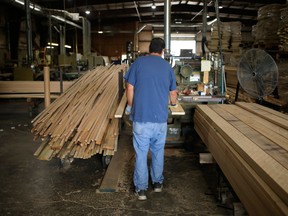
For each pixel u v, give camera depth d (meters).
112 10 19.20
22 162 4.06
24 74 8.65
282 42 5.21
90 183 3.38
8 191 3.19
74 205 2.89
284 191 1.51
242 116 3.34
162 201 2.96
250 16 19.27
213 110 3.72
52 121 3.62
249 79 4.27
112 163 3.82
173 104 3.18
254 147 2.20
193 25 21.80
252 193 1.88
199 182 3.40
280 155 2.03
